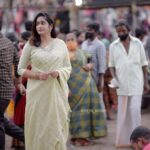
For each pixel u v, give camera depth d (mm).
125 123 11344
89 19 27484
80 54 11445
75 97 11414
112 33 21141
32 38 8641
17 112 10641
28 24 11867
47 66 8461
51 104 8438
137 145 6691
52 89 8445
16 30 26734
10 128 10094
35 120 8500
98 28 12336
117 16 26484
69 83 11422
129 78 11211
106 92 15109
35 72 8492
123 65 11211
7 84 9086
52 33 8719
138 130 6727
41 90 8461
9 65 9125
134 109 11188
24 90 9789
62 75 8492
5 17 27125
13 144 10828
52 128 8430
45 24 8539
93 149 11281
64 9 20312
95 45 12227
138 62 11250
